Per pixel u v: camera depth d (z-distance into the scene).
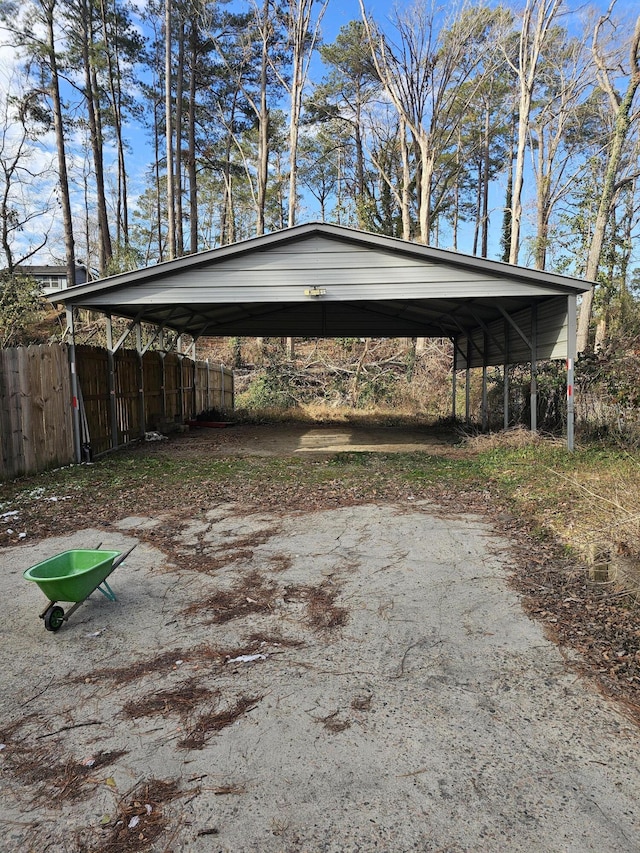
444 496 6.26
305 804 1.78
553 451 8.57
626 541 3.61
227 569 4.04
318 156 32.53
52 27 20.23
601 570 3.62
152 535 4.90
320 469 8.10
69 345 8.61
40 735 2.19
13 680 2.61
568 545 4.29
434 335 15.77
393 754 2.02
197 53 23.80
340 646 2.87
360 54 23.69
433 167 21.67
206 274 8.75
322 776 1.91
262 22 21.59
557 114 23.50
